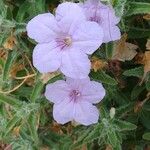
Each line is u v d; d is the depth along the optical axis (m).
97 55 0.16
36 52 0.15
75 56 0.14
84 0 0.15
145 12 0.15
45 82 0.17
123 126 0.17
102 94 0.16
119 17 0.15
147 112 0.18
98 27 0.14
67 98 0.16
